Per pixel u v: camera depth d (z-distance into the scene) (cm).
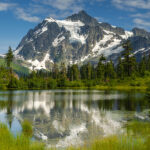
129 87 10875
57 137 1903
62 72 19875
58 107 4125
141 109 3622
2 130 1688
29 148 1295
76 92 9306
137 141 1300
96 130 2142
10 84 14138
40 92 9788
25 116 3100
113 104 4447
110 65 16938
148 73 13038
